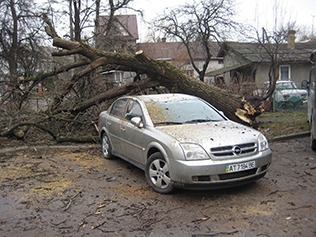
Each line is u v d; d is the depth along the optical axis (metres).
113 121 6.71
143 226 3.88
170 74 9.32
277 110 16.36
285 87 17.91
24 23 20.47
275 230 3.68
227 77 26.22
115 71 11.15
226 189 5.04
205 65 18.72
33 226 3.97
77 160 7.25
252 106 9.20
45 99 9.82
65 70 10.33
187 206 4.42
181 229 3.77
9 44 20.77
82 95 11.02
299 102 16.45
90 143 8.98
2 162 7.19
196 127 5.18
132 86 9.79
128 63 9.38
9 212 4.41
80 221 4.07
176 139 4.66
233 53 25.64
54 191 5.21
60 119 9.22
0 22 20.08
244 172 4.59
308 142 8.82
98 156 7.61
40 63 19.91
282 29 14.76
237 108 9.06
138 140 5.51
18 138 9.03
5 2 19.80
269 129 10.70
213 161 4.39
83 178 5.88
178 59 30.95
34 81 10.11
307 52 24.80
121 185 5.42
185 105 6.08
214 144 4.50
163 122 5.48
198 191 4.96
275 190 4.96
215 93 9.19
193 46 20.39
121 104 6.82
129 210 4.36
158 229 3.79
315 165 6.43
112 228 3.85
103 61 9.48
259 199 4.61
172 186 4.67
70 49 9.91
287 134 9.63
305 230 3.66
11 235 3.75
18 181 5.78
